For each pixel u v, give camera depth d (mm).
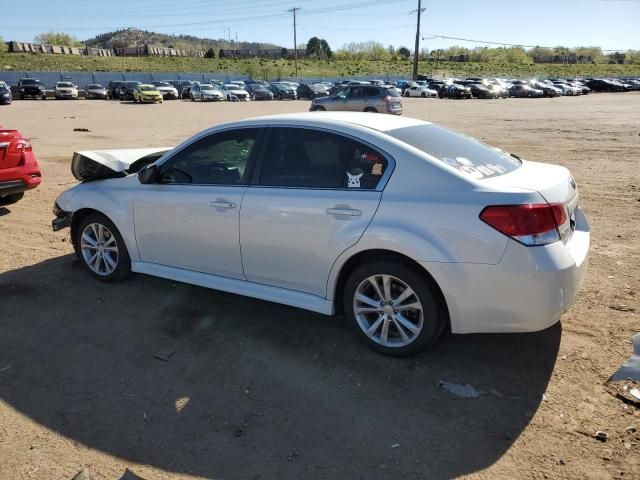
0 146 6707
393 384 3238
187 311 4285
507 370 3342
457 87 48938
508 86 56406
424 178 3256
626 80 66625
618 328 3799
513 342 3660
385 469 2568
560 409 2955
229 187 3967
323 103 26391
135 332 3957
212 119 25297
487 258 3025
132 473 2568
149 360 3572
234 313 4234
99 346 3768
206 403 3104
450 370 3363
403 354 3453
